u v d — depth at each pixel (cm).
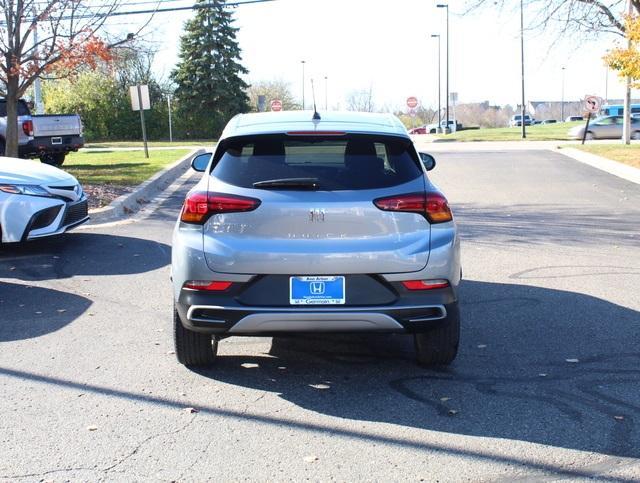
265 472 382
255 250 472
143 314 682
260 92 7350
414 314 479
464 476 376
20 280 814
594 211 1297
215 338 553
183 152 2612
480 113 10469
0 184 911
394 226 479
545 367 536
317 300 474
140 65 5309
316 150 498
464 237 1059
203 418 452
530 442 415
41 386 505
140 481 374
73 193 978
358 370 537
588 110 3100
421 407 467
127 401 479
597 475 376
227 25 5369
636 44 2081
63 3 1544
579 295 735
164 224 1169
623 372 524
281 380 517
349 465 389
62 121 2095
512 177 1838
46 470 386
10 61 1562
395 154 501
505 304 704
